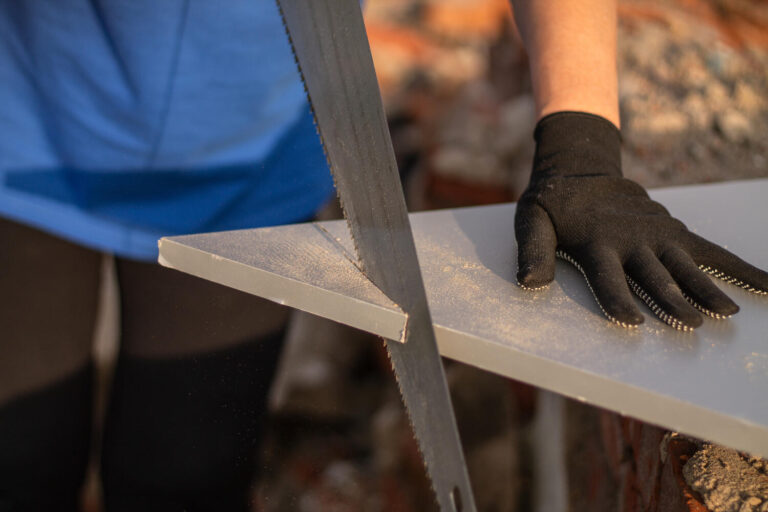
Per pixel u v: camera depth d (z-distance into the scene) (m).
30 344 1.38
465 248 1.20
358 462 2.37
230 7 1.31
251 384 1.37
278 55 1.39
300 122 1.48
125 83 1.36
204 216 1.45
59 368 1.42
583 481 1.75
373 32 5.05
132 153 1.42
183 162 1.44
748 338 0.98
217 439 1.36
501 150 3.10
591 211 1.12
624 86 2.71
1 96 1.38
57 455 1.45
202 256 1.08
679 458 1.03
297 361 2.69
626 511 1.31
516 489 2.18
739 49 3.07
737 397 0.87
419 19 5.54
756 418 0.83
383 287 1.00
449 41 5.17
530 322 0.99
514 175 2.87
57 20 1.30
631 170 2.21
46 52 1.34
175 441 1.36
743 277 1.08
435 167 3.02
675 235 1.11
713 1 3.52
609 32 1.25
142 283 1.37
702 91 2.65
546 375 0.92
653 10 3.32
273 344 1.39
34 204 1.37
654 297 1.01
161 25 1.30
